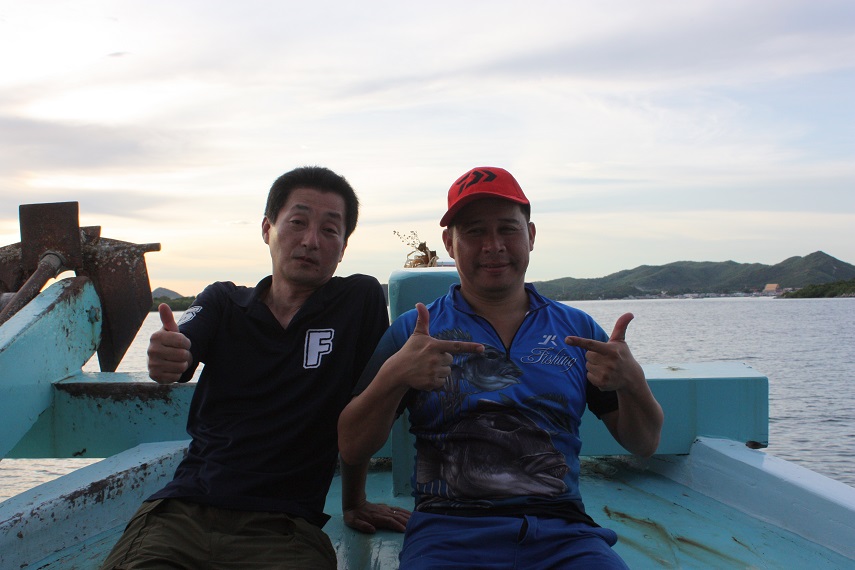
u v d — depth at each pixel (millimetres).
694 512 2584
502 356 1886
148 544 1740
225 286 2221
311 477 1979
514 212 1959
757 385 2938
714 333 66438
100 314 3693
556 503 1755
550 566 1607
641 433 1856
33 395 2973
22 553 2115
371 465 3262
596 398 1958
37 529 2166
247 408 1999
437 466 1838
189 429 2100
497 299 2014
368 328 2162
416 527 1774
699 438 2916
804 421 17594
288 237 2107
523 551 1631
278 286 2174
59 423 3143
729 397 2932
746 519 2512
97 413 3121
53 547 2232
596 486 2916
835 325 82875
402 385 1708
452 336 1927
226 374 2035
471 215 1955
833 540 2207
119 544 1800
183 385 3086
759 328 76625
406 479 2760
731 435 2941
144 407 3098
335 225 2143
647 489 2875
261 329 2070
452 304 2021
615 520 2506
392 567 2070
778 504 2434
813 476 2432
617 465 3229
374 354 1988
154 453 2807
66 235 3768
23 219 3797
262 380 2010
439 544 1659
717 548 2240
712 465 2768
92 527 2385
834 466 12609
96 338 3635
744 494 2592
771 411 19406
